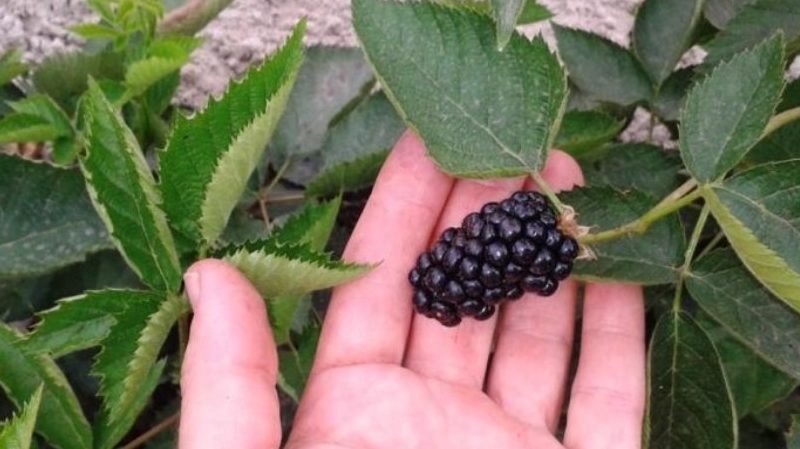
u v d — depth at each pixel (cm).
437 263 22
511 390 23
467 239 21
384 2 22
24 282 25
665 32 27
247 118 19
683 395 22
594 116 25
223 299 19
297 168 27
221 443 18
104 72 27
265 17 35
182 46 24
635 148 27
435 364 23
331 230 25
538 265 21
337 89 28
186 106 32
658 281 22
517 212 21
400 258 23
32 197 23
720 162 20
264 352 19
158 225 19
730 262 21
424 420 22
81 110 25
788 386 25
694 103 21
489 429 22
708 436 22
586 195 22
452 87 22
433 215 24
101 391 19
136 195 19
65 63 27
